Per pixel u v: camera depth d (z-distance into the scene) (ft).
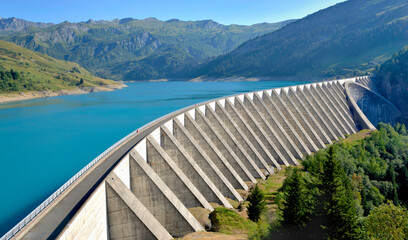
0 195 176.65
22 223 79.00
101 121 410.52
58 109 523.70
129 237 101.30
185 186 141.28
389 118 606.55
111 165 120.37
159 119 211.20
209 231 126.00
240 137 229.25
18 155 261.03
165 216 122.83
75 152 267.80
